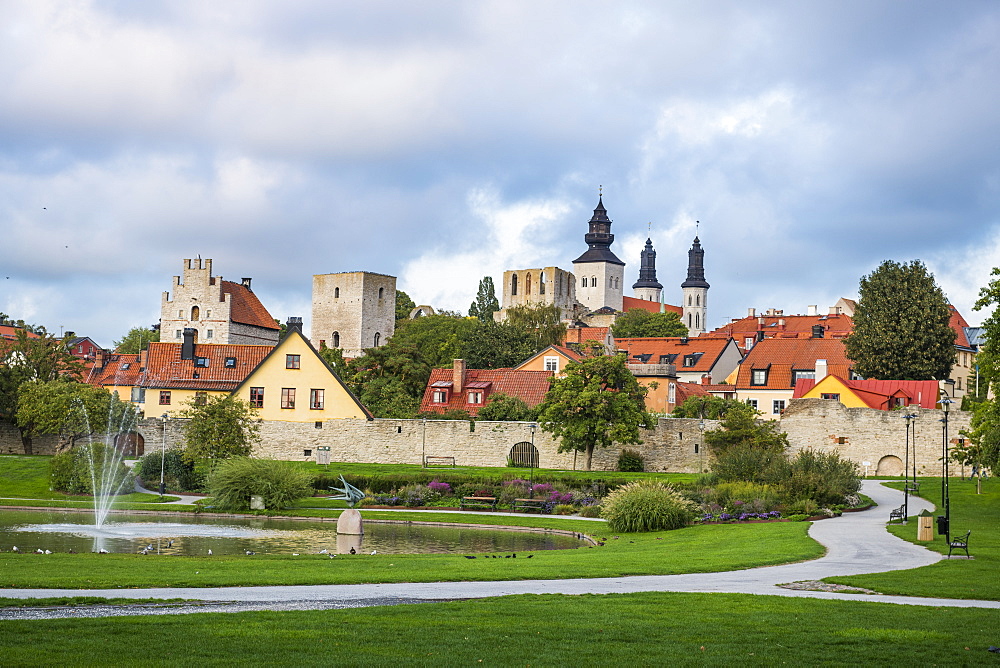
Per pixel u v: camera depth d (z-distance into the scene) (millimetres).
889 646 21797
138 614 23656
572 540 50875
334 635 21906
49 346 95062
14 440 91312
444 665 19969
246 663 19703
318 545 46781
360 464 86750
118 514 59500
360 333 181750
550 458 87125
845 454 87438
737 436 86062
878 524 50906
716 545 43969
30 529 51312
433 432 88875
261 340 174375
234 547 45438
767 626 23500
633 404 83062
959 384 119375
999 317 58062
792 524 51406
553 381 88000
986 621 24359
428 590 28656
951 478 81750
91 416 88562
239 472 62250
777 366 126250
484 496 67875
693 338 145875
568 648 21344
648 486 55750
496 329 137750
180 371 105000
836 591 29094
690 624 23625
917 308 113750
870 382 102625
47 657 19547
